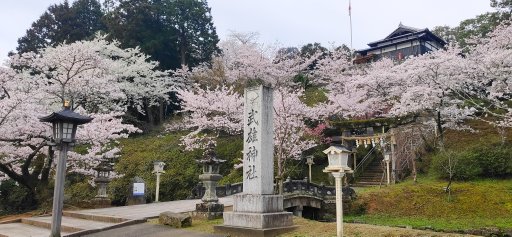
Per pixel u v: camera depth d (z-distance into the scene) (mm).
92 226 12492
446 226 16812
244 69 34938
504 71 21406
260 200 10484
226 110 28000
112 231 11633
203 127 29141
